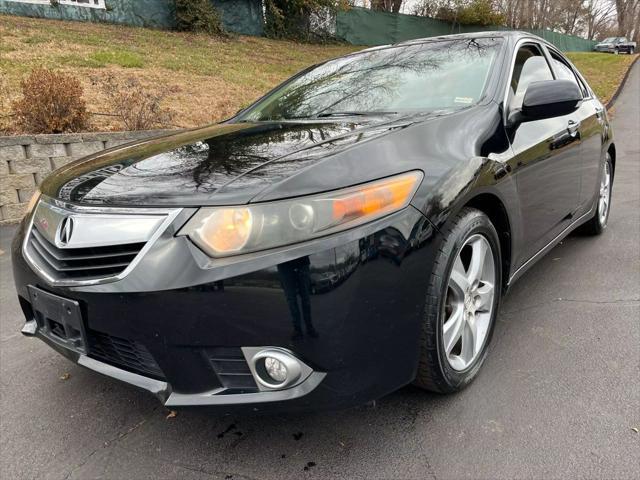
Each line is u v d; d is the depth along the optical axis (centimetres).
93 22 1462
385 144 195
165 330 170
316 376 172
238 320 165
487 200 228
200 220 168
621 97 1622
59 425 222
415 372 194
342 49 1997
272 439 207
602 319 290
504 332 281
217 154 212
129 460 199
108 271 178
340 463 192
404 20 2352
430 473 185
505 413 214
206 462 196
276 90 350
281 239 165
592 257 389
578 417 210
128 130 662
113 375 190
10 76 817
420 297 185
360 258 169
